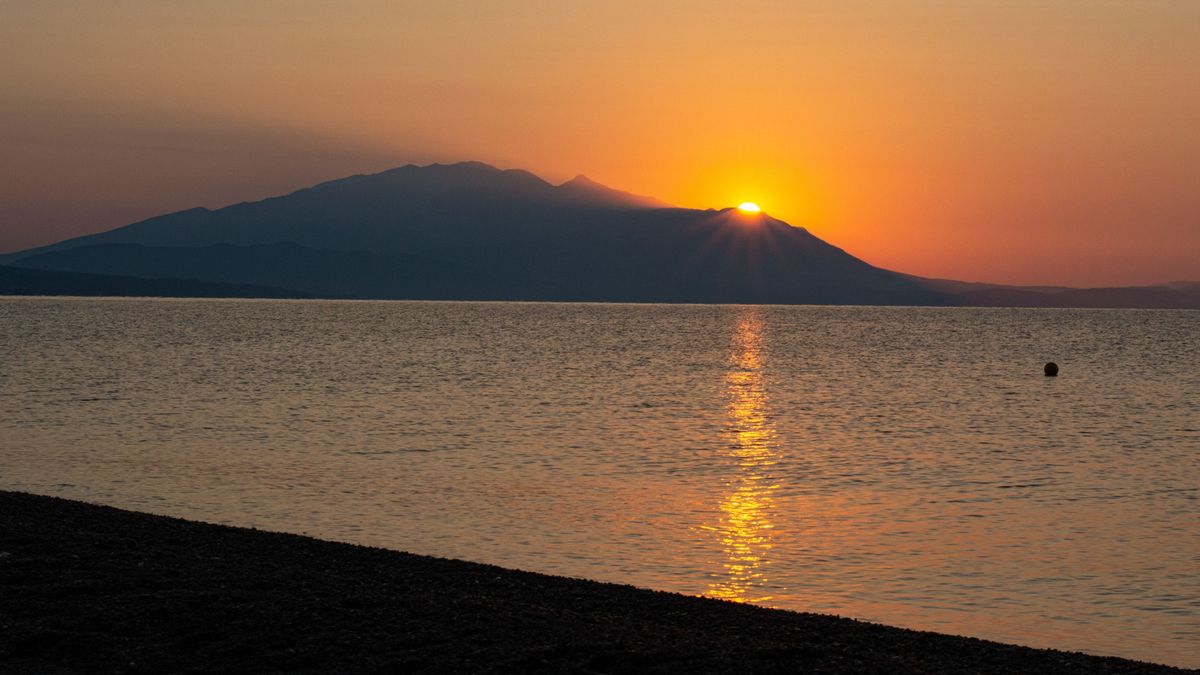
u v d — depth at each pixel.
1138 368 97.00
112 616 13.98
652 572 20.81
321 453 37.22
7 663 12.43
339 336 146.00
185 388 64.94
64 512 21.44
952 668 13.19
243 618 13.96
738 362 101.00
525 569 20.92
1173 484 32.62
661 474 33.59
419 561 18.59
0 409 51.53
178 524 20.97
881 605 18.72
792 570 21.05
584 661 12.73
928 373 88.50
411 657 12.60
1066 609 18.53
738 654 13.17
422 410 53.69
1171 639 16.91
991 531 24.94
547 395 63.66
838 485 31.88
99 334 138.12
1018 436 46.16
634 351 118.56
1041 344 146.88
